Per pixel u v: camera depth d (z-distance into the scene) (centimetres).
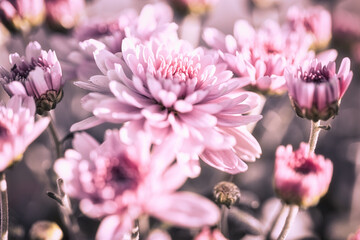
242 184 31
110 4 43
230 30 45
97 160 17
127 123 20
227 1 46
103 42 25
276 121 32
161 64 21
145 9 26
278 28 27
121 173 17
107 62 21
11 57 22
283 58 23
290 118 32
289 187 22
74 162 18
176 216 17
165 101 20
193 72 22
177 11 30
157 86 20
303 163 22
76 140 19
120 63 22
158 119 20
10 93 21
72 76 26
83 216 26
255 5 33
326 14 30
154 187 17
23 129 19
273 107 34
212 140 20
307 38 27
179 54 22
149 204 17
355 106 38
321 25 30
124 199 17
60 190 21
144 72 21
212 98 21
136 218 18
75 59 26
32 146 31
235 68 23
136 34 24
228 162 21
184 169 19
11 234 26
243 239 26
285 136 36
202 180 32
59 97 22
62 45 29
